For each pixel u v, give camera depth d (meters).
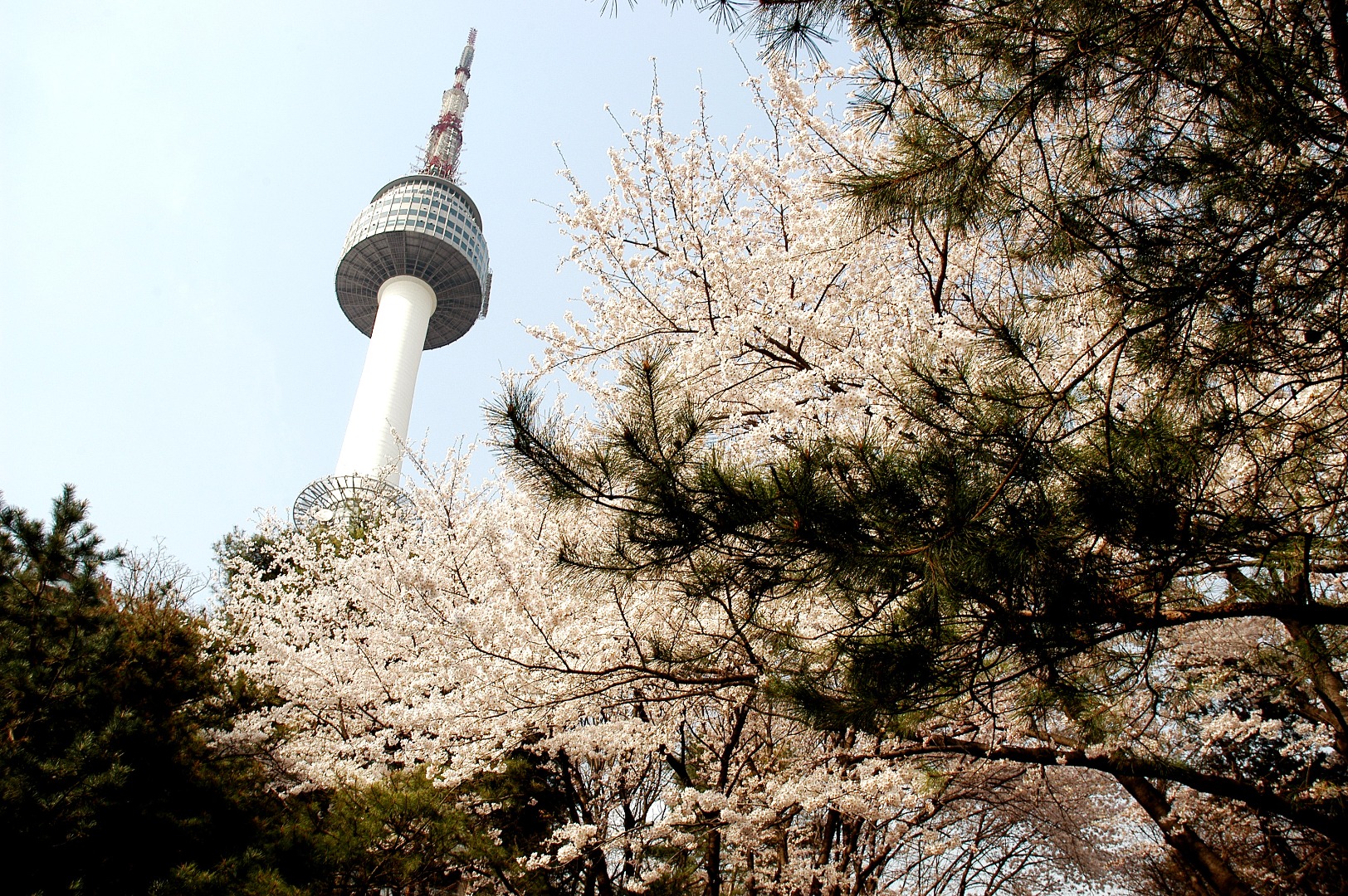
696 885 7.86
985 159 2.73
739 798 6.29
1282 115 2.46
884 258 5.82
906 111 2.86
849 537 2.63
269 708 8.66
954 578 2.51
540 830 9.38
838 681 3.42
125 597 8.97
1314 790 4.74
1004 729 5.08
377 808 6.33
